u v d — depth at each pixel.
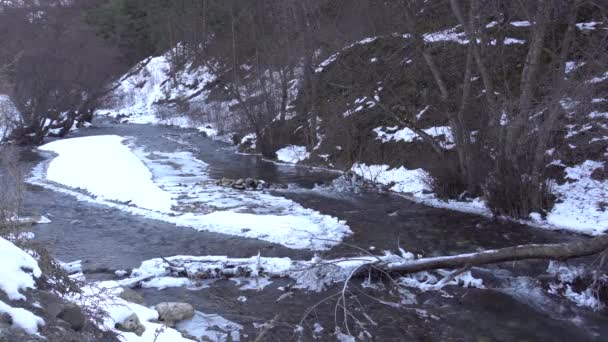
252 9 31.11
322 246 11.23
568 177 14.56
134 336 5.21
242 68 33.16
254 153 28.03
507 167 13.76
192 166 23.67
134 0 65.25
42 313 4.24
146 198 15.97
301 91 28.42
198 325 7.12
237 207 15.01
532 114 13.69
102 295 6.09
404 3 16.53
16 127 31.22
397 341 6.85
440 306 7.99
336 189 18.14
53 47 34.72
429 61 16.34
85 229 12.70
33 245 5.84
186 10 45.28
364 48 24.36
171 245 11.34
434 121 19.30
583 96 12.41
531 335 7.06
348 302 8.07
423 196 16.67
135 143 31.94
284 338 6.84
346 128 22.89
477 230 12.70
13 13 35.88
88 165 21.06
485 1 14.86
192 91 48.59
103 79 42.00
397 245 11.41
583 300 8.16
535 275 9.20
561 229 12.60
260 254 10.57
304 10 25.69
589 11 18.67
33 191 17.36
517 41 19.72
